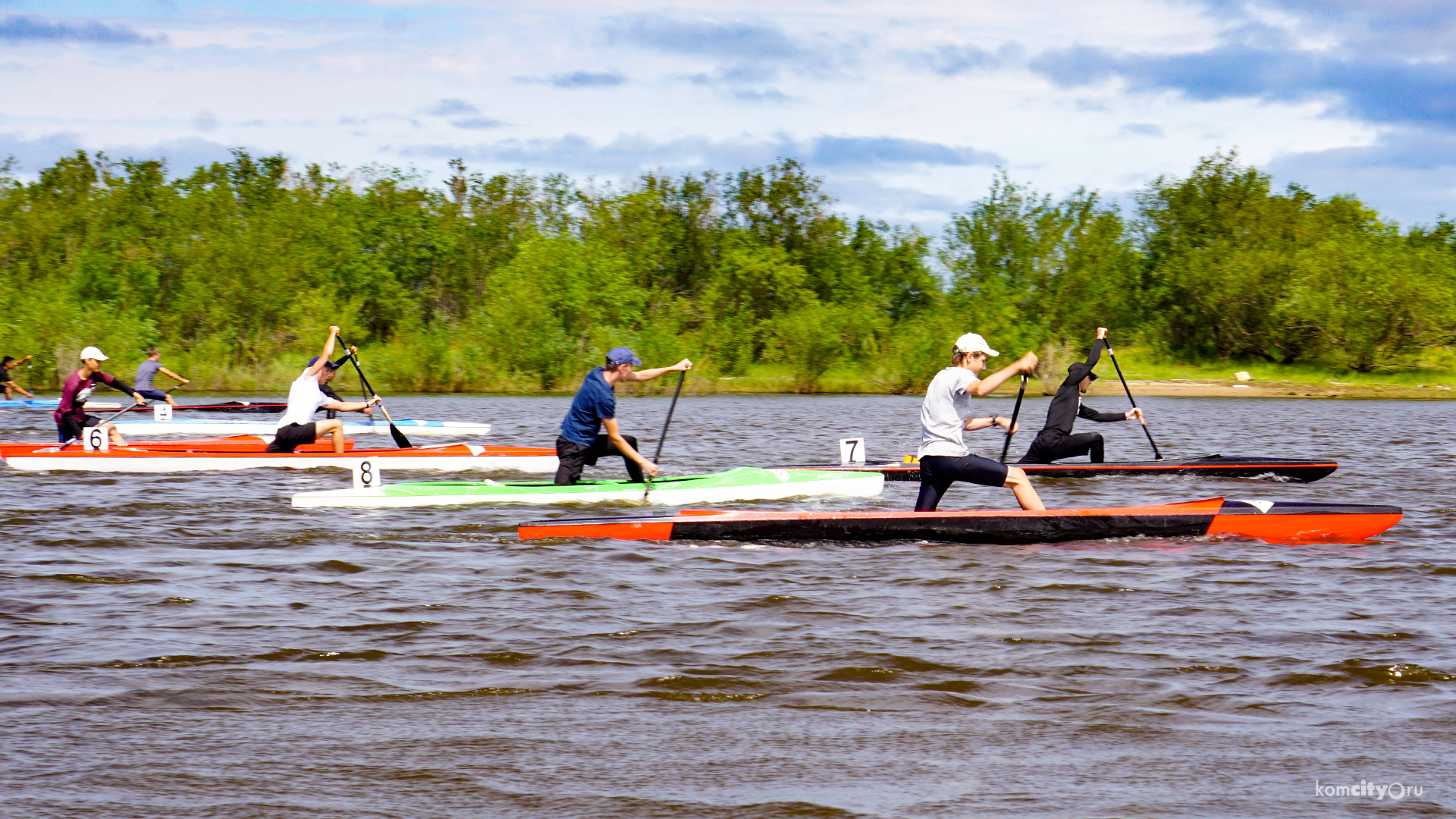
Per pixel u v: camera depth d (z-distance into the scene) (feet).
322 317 341.82
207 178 464.65
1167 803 31.12
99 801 30.81
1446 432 180.65
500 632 47.50
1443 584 57.26
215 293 356.18
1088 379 108.47
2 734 35.47
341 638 46.60
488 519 78.02
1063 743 35.42
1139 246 455.63
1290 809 30.71
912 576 59.21
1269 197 463.01
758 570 60.90
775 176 457.27
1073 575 59.57
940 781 32.63
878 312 368.27
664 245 443.73
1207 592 55.42
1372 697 39.40
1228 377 393.70
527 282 333.21
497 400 281.33
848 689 40.34
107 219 422.41
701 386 336.29
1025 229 399.24
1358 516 71.20
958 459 68.80
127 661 43.16
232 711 37.83
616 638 46.78
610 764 33.76
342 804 30.89
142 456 107.55
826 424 191.52
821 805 31.04
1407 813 30.45
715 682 41.09
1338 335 389.80
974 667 42.75
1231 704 38.78
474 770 33.30
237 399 264.52
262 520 77.05
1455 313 378.73
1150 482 104.53
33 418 190.39
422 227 460.96
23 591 54.65
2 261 404.77
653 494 85.46
